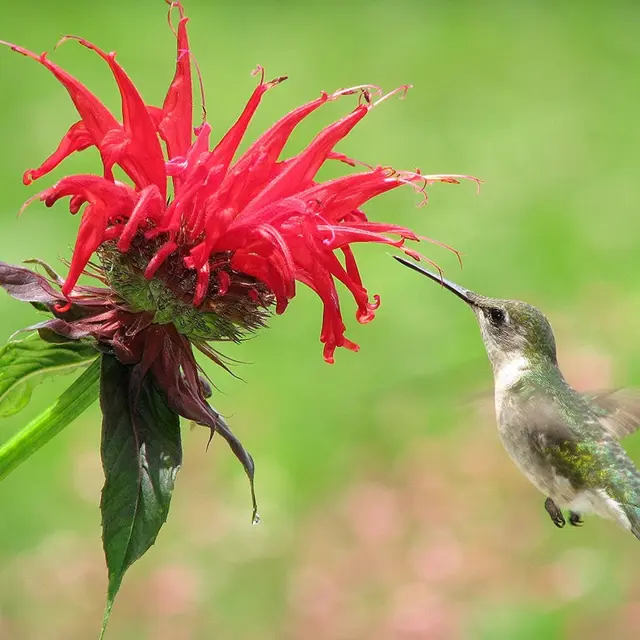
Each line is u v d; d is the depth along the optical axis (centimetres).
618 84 2222
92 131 580
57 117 1855
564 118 2067
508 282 1547
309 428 1273
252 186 596
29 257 1465
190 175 568
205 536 1134
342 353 1386
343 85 2144
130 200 571
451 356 1402
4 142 1764
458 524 1127
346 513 1158
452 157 1886
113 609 1061
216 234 568
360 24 2445
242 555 1116
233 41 2303
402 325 1445
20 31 2198
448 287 822
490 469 1170
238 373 1333
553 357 810
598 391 830
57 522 1152
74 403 608
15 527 1143
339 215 620
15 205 1585
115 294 605
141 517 558
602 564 1062
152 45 2227
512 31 2442
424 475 1177
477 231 1650
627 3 2580
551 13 2530
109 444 570
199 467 1213
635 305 1430
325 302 594
